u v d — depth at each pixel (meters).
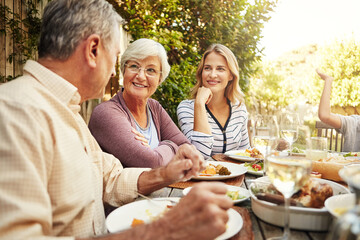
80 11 0.89
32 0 3.19
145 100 1.97
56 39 0.89
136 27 4.09
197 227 0.58
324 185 0.97
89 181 0.87
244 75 5.36
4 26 2.81
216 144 2.72
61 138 0.76
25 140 0.65
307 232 0.88
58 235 0.80
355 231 0.42
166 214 0.62
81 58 0.92
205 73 2.79
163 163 1.71
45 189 0.66
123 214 0.98
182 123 2.66
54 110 0.83
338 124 2.68
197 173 1.25
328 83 2.74
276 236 0.84
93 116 1.77
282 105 11.32
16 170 0.61
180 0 4.88
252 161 1.86
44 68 0.88
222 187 0.67
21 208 0.59
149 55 1.84
